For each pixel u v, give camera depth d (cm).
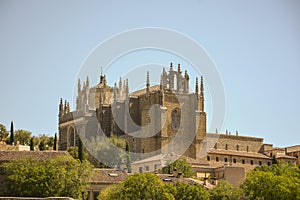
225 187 13538
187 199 12094
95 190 13475
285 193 12769
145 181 11494
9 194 11881
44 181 11900
